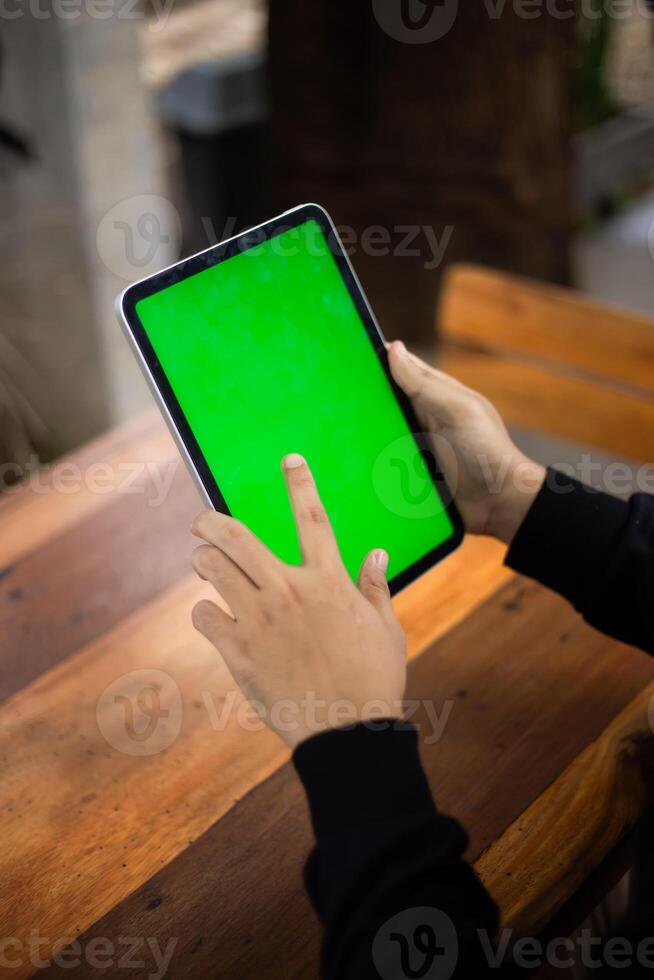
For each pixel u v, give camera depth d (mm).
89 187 2031
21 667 1040
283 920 782
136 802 890
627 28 4375
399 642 728
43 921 792
